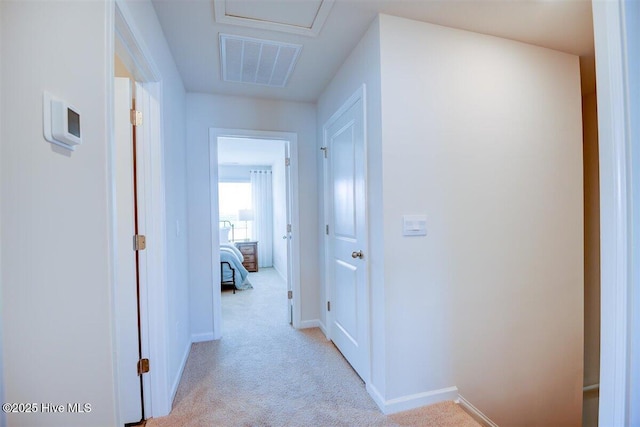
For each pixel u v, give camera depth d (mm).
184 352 2275
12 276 702
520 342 2002
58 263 772
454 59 1839
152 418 1659
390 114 1700
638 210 690
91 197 849
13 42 707
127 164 1592
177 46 1967
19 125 706
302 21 1745
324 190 2793
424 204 1773
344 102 2227
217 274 2764
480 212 1897
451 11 1677
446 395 1818
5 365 695
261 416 1679
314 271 3053
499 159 1941
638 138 693
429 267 1785
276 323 3164
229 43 1951
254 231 6797
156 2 1541
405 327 1740
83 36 833
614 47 710
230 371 2166
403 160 1728
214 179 2766
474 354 1893
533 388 2037
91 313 842
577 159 2146
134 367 1627
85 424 826
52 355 764
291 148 2996
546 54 2074
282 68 2316
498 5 1630
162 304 1664
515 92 1988
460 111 1850
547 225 2064
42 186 740
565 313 2107
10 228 697
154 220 1640
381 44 1683
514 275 1981
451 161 1828
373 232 1810
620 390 706
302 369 2189
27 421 727
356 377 2076
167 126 1842
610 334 727
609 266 728
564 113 2119
